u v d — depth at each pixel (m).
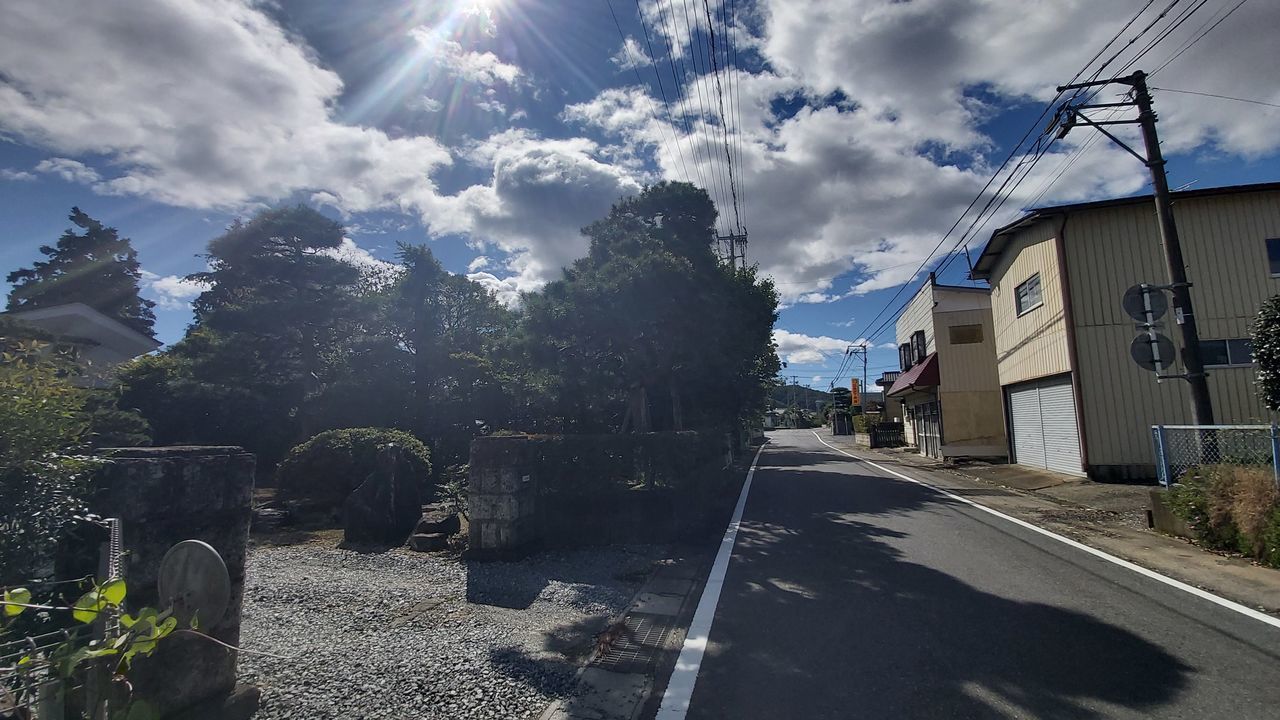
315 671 3.71
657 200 13.84
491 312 21.08
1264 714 3.20
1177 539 7.45
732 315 12.32
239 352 18.23
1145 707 3.29
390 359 18.20
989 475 15.96
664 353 10.64
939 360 21.92
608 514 7.84
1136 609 4.91
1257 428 7.13
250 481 3.32
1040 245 15.09
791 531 8.48
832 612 4.97
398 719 3.17
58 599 2.69
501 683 3.61
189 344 19.14
